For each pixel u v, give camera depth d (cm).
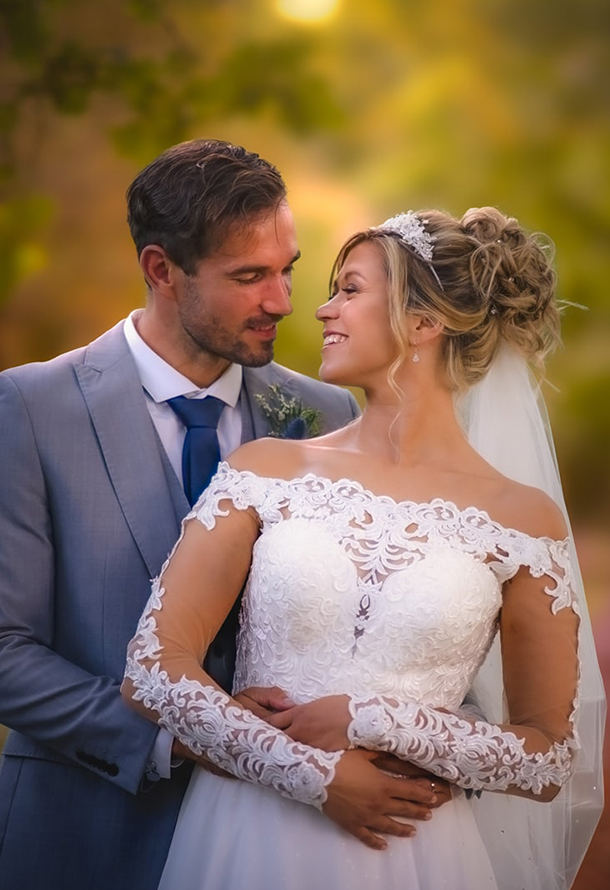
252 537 315
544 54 680
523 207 655
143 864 327
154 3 582
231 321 345
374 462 322
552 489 345
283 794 289
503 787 297
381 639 299
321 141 664
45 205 562
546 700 307
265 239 343
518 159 662
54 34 557
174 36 586
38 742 337
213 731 288
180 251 343
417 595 298
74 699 320
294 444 330
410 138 667
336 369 325
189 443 353
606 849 443
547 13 682
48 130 628
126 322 370
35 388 345
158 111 567
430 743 289
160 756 313
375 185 658
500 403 343
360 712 288
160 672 296
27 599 333
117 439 344
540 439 345
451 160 660
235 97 578
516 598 313
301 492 313
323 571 299
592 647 340
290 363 643
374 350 323
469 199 656
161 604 305
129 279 656
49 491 339
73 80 559
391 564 304
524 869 338
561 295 655
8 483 334
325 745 288
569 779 312
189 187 341
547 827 339
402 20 670
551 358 651
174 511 344
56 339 650
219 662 334
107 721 316
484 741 293
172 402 356
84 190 644
